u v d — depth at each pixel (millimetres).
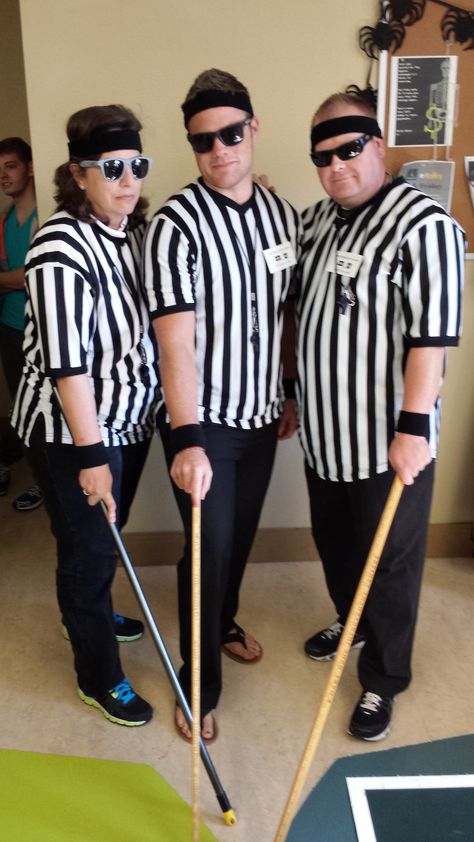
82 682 1843
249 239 1604
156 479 2400
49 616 2277
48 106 2033
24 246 2801
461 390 2350
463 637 2133
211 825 1541
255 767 1692
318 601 2322
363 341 1555
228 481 1682
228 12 1979
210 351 1631
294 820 1546
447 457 2434
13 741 1771
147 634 2178
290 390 1903
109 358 1590
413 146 2090
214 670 1737
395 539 1637
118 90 2029
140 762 1712
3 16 3045
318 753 1727
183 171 2105
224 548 1652
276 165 2123
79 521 1649
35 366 1573
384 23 1981
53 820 1550
